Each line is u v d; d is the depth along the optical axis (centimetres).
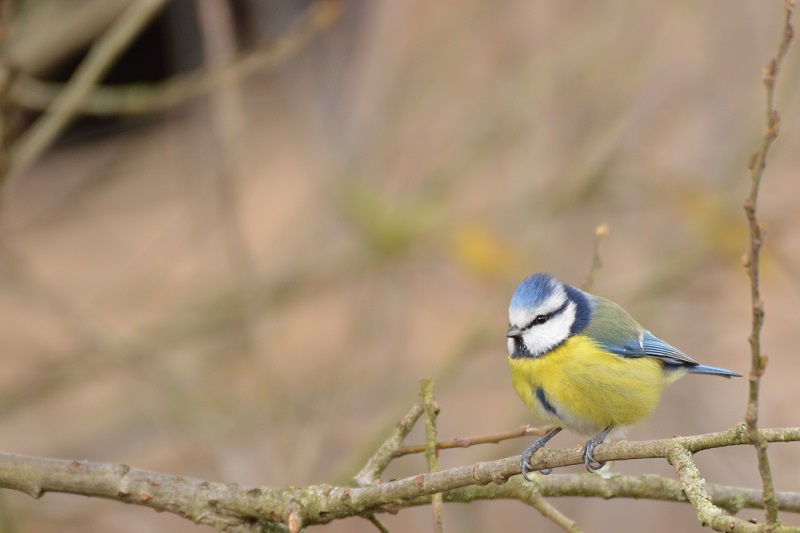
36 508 1006
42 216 1447
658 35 1251
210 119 1319
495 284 1144
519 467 503
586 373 678
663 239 1300
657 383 709
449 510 1077
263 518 540
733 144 1253
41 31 1197
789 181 1273
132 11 912
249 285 1097
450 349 1212
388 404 1166
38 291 1124
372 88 1323
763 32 1278
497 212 1229
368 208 1186
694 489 457
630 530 1160
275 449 1040
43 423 1213
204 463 1166
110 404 1232
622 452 503
